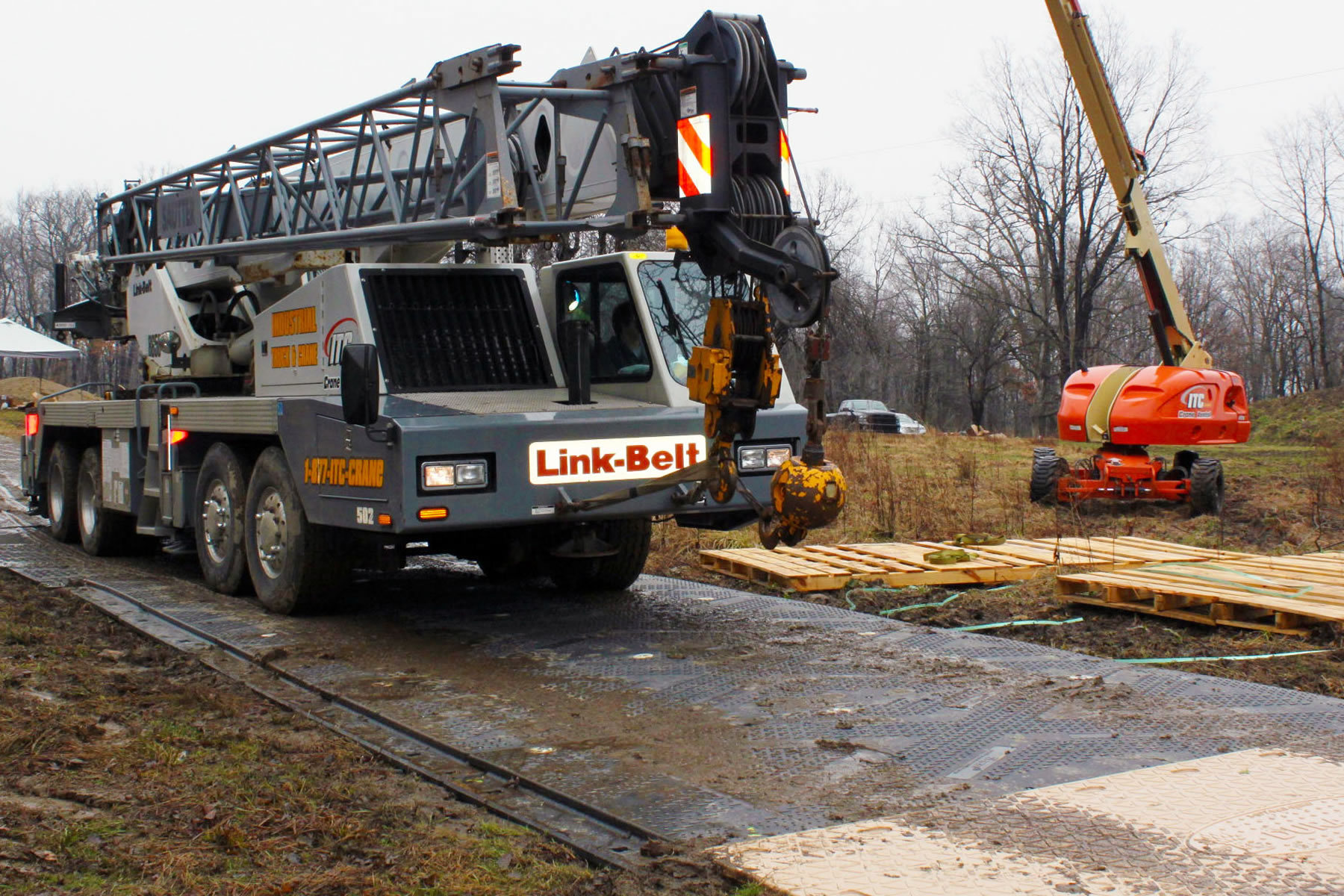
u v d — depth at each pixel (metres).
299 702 6.00
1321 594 7.32
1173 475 14.45
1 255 87.38
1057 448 24.52
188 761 4.86
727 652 7.02
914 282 57.38
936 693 6.00
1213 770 4.69
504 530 7.87
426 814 4.33
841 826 4.15
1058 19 14.23
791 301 6.00
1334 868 3.73
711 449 6.46
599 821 4.30
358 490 7.09
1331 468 16.22
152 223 11.39
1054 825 4.12
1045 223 43.59
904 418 38.88
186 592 9.15
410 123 8.12
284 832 4.05
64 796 4.36
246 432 8.40
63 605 8.48
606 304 8.01
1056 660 6.68
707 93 6.27
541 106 7.41
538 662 6.81
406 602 8.79
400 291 7.71
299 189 8.89
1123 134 14.32
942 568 9.10
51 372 69.69
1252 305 68.44
